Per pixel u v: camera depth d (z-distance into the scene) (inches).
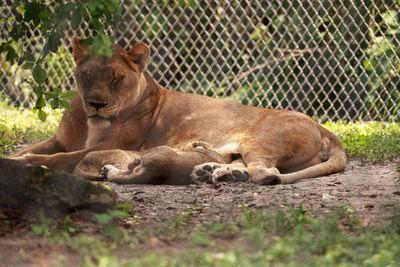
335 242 217.9
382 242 219.3
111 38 298.8
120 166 398.9
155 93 448.1
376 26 776.9
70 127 430.6
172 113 448.8
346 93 730.2
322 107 733.9
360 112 772.0
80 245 214.5
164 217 277.9
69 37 673.6
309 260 196.2
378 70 769.6
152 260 191.5
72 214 258.7
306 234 232.2
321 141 434.3
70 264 197.3
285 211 281.4
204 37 769.6
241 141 430.3
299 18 718.5
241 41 767.7
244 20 773.3
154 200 319.3
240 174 378.0
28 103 723.4
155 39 744.3
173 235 238.1
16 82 710.5
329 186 361.7
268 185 378.3
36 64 302.5
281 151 418.3
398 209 275.1
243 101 758.5
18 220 250.1
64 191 256.7
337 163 416.5
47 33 304.2
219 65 770.2
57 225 247.9
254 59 725.3
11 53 313.9
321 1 754.8
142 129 437.1
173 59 720.3
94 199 263.4
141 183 378.0
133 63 415.2
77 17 275.9
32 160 403.9
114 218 267.3
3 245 217.5
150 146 442.0
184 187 367.2
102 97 390.0
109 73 395.2
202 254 202.7
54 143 448.8
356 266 191.5
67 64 701.3
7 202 250.8
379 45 756.0
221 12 762.8
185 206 303.0
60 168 406.9
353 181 377.4
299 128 425.4
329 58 743.1
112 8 252.2
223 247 217.9
